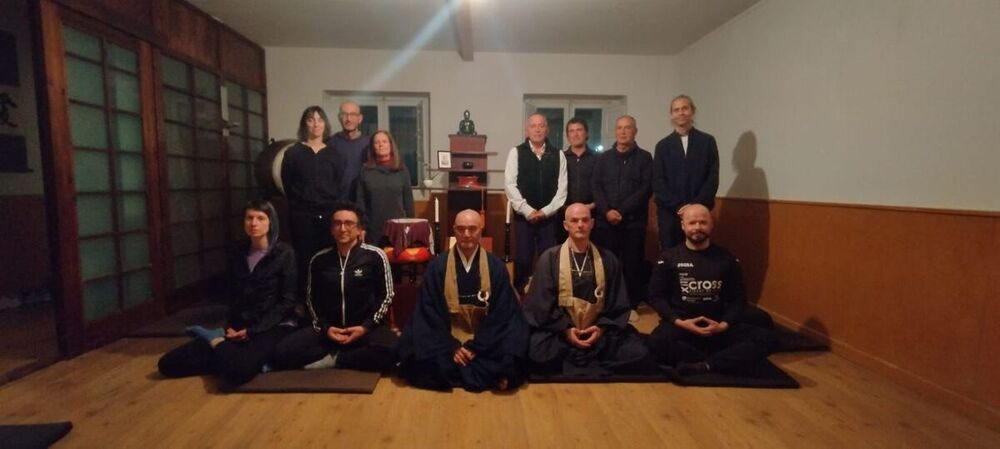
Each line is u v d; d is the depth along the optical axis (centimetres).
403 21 391
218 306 346
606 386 216
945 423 185
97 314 271
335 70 468
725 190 390
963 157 199
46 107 238
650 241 467
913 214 217
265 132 464
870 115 246
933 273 207
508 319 217
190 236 357
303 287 298
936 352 205
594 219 332
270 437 173
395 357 224
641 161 329
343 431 177
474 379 210
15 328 297
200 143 366
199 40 361
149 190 308
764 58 337
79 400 201
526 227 327
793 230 300
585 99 498
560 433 177
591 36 425
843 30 264
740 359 219
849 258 254
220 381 218
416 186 491
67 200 246
